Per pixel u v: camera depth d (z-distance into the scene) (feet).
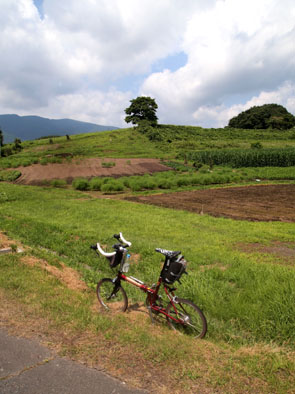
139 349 11.12
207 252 29.68
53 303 14.61
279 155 160.97
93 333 12.19
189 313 13.73
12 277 17.58
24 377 9.35
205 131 380.58
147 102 401.70
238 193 83.41
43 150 256.52
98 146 270.26
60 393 8.73
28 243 29.25
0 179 114.42
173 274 13.09
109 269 24.12
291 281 17.67
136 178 106.01
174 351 11.09
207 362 10.48
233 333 13.66
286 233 40.24
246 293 17.52
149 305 14.46
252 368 10.19
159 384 9.27
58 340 11.53
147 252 28.27
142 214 51.98
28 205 60.08
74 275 21.12
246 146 276.21
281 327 13.29
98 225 41.83
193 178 103.40
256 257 28.60
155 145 276.82
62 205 60.34
